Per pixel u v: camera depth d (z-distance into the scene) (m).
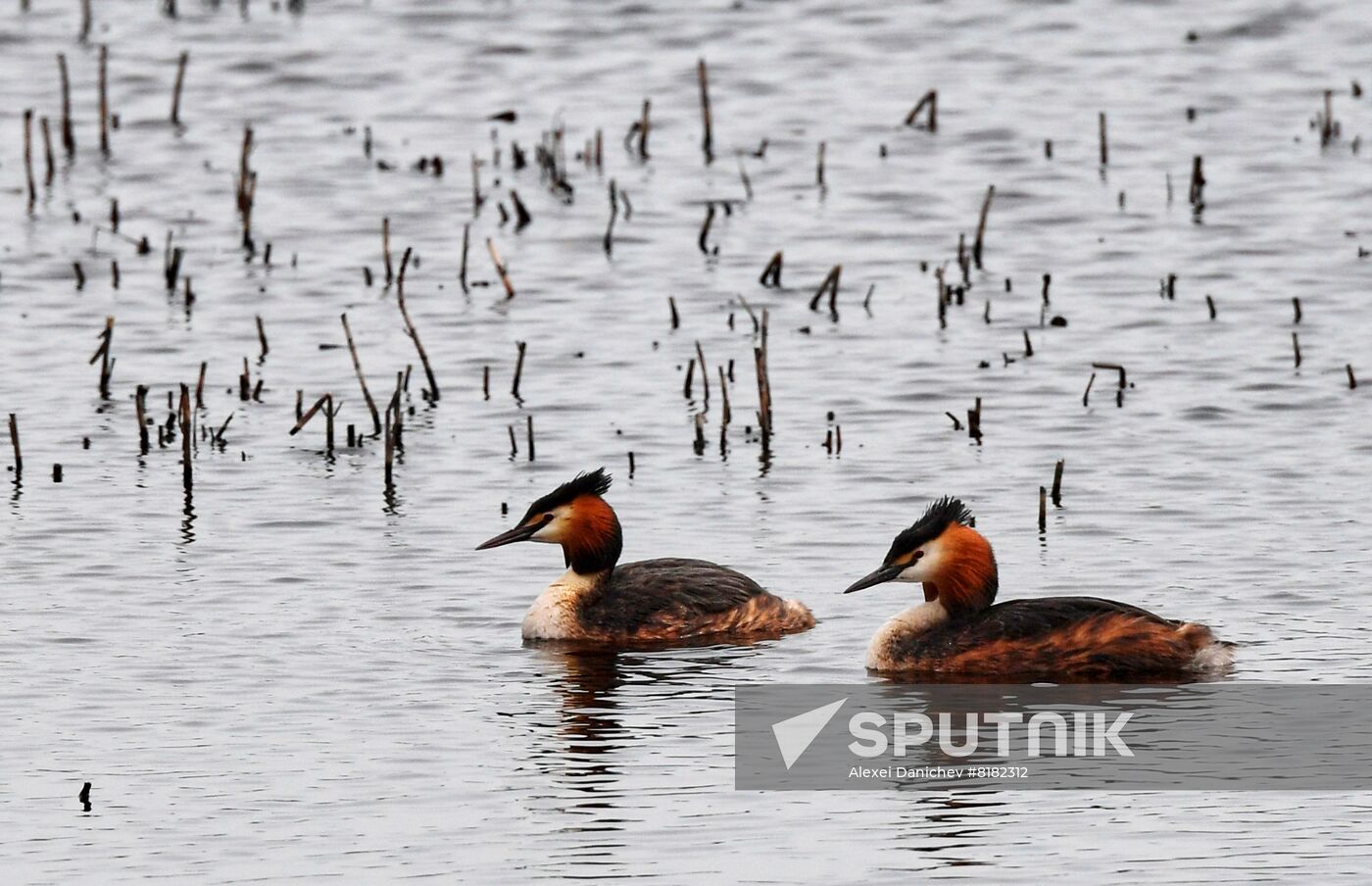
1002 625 19.31
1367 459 26.30
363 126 45.09
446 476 25.92
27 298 34.56
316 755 17.33
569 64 48.84
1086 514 24.23
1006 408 28.77
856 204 40.12
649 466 26.36
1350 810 15.98
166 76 47.66
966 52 49.16
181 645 20.08
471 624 20.92
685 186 41.31
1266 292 34.47
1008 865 15.06
